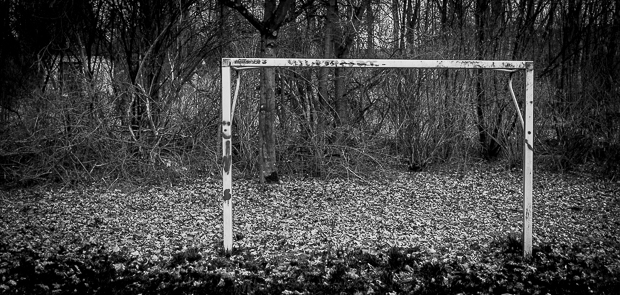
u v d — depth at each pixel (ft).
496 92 40.34
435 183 35.53
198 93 37.76
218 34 39.55
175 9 38.24
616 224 25.79
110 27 38.52
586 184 35.14
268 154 34.14
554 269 18.95
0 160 34.63
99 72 38.14
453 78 39.86
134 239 22.86
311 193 32.17
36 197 31.22
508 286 17.12
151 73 38.32
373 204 29.71
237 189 32.91
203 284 17.24
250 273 18.31
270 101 33.71
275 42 33.14
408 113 39.63
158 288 16.87
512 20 42.24
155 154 34.58
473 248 21.58
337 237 23.22
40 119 34.47
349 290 16.76
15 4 35.88
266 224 25.38
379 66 18.49
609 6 40.16
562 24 41.55
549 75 40.88
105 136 34.63
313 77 38.83
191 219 26.23
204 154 37.01
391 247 21.68
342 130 37.40
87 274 18.12
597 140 38.99
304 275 18.17
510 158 40.06
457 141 40.06
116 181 33.86
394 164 39.86
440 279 17.79
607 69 39.65
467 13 42.39
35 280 17.44
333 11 38.78
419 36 40.93
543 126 40.50
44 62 36.86
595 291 16.83
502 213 27.78
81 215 26.99
